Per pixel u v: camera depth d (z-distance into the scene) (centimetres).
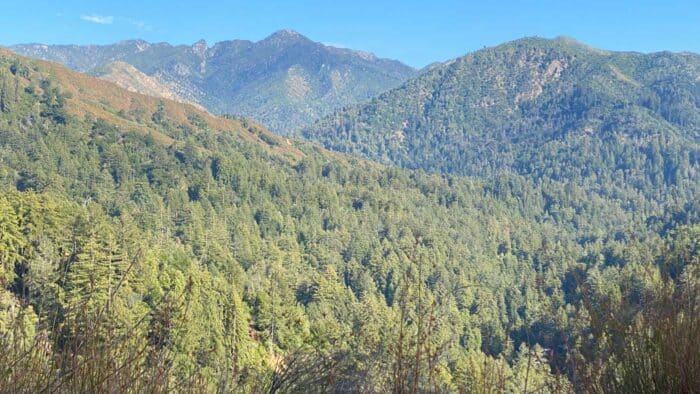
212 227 7912
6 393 186
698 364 199
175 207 8700
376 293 7194
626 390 210
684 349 204
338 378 236
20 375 190
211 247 6125
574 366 213
